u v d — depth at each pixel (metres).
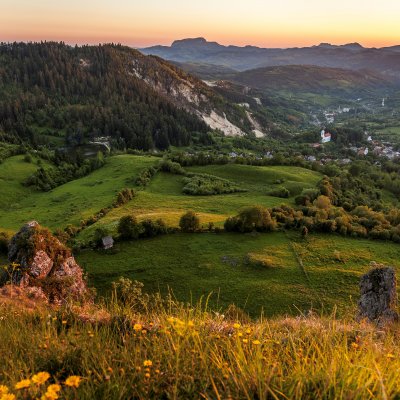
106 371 3.84
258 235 70.25
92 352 4.42
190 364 4.10
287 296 50.97
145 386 3.61
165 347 4.61
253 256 60.81
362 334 6.02
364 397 3.13
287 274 56.41
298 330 6.11
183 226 70.06
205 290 52.75
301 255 62.88
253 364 3.79
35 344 5.06
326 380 3.47
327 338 4.89
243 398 3.38
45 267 26.69
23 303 10.84
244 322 6.70
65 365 4.41
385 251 65.94
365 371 3.42
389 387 3.17
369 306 18.80
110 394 3.46
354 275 56.12
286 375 3.91
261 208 72.00
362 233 72.75
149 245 65.25
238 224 71.25
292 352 4.54
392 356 4.05
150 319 6.30
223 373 3.71
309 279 55.09
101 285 54.19
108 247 63.81
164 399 3.72
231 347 4.57
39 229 28.62
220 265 58.97
